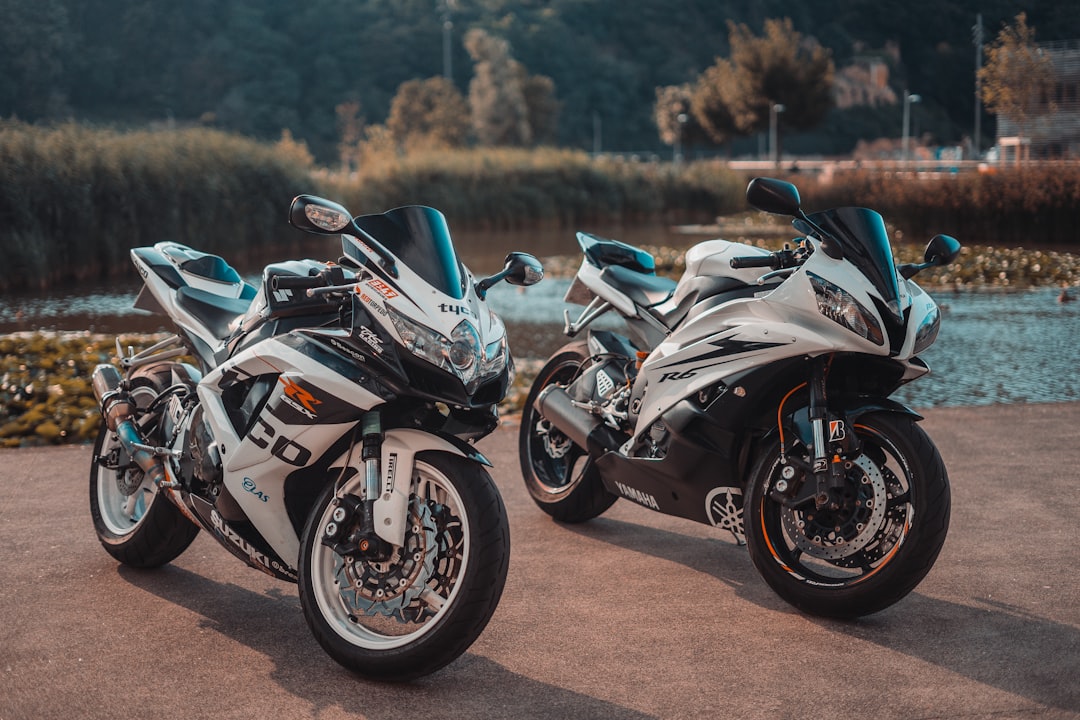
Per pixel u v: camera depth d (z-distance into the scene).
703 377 3.79
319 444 3.10
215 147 22.77
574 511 4.60
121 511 4.17
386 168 34.62
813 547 3.53
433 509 3.10
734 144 128.88
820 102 60.62
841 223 3.51
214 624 3.49
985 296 14.36
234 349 3.53
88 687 3.00
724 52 164.75
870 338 3.36
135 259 4.24
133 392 4.10
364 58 138.88
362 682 3.06
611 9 165.38
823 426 3.47
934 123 138.25
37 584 3.84
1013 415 6.57
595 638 3.39
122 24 126.62
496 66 80.75
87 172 18.23
